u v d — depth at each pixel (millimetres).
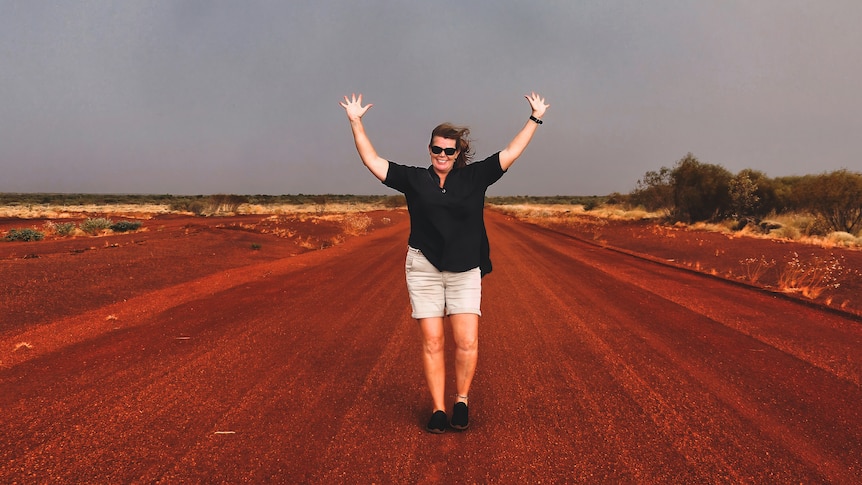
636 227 30469
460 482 3008
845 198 21734
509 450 3426
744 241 19250
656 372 5090
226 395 4449
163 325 7105
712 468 3168
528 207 84625
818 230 22328
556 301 8773
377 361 5477
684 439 3588
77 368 5203
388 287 10367
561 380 4863
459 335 3658
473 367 3711
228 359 5531
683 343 6152
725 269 13133
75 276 10047
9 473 3072
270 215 49875
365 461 3264
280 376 4969
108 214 46719
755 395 4461
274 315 7750
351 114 3465
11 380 4820
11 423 3826
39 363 5367
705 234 23844
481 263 3656
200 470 3125
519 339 6359
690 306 8344
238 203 53531
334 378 4930
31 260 11656
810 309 8164
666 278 11484
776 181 30281
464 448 3457
